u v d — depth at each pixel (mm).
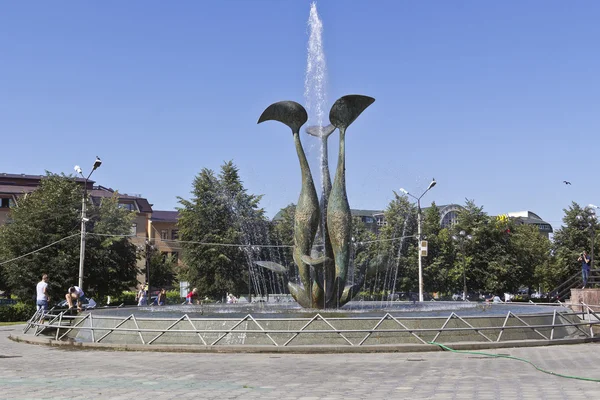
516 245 55500
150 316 17656
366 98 20578
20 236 38656
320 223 20984
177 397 9195
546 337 16812
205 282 48875
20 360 14117
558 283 58344
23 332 20516
